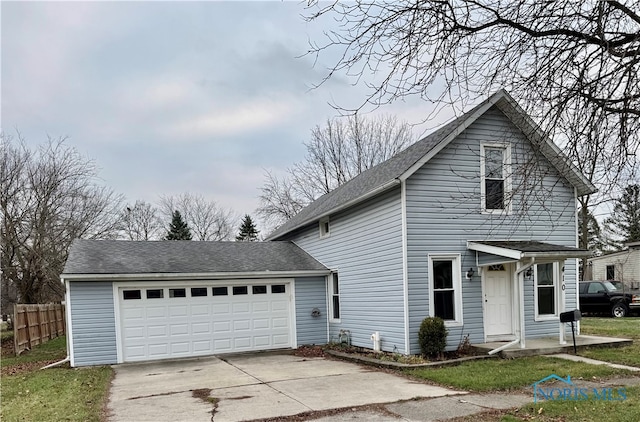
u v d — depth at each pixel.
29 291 21.36
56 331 22.09
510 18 4.23
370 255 13.12
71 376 10.90
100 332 13.03
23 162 22.02
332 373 10.11
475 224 12.09
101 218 25.45
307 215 18.25
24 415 7.19
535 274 12.75
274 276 15.20
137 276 13.32
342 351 13.23
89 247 15.19
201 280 14.33
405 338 11.38
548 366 9.38
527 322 12.50
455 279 11.89
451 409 6.73
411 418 6.37
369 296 13.16
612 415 5.98
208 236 53.41
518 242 11.98
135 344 13.41
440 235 11.77
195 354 14.06
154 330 13.67
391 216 12.05
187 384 9.49
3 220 21.05
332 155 34.16
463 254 11.96
